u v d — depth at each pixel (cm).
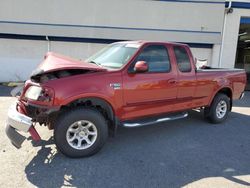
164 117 526
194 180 374
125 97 457
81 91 408
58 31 1148
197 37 1177
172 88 519
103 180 366
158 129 589
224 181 374
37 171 382
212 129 603
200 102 589
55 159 420
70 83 405
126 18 1152
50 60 447
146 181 367
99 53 562
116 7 1141
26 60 1205
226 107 654
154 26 1163
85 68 419
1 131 531
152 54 496
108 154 448
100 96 425
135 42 514
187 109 569
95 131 429
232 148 495
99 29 1154
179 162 428
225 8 1185
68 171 386
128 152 460
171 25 1167
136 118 489
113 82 439
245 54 1268
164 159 437
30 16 1132
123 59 480
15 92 465
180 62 541
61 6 1130
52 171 384
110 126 468
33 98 408
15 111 416
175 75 524
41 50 1200
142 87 473
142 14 1152
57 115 416
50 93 393
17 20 1131
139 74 471
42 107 397
